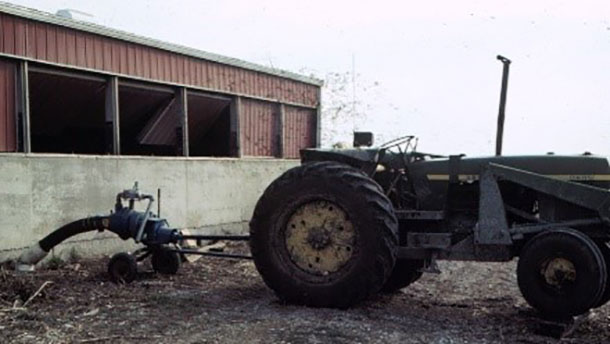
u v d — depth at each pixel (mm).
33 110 9133
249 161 12180
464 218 5961
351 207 5602
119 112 10250
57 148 10734
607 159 5645
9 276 6699
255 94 12383
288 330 4891
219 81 11438
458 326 5297
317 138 14422
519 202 5762
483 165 5613
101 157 8961
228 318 5309
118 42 9359
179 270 7641
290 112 13602
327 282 5680
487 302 6426
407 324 5277
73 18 8844
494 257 5531
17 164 7801
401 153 6223
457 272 8289
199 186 10914
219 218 11406
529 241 5156
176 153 10961
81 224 7258
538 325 5055
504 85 6301
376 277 5539
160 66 10133
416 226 6074
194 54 10727
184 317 5359
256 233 5996
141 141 10695
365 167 6219
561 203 5477
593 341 4910
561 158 5691
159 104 10586
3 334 4785
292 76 13367
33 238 7977
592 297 4883
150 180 9844
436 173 6023
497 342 4812
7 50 7750
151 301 5969
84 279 7078
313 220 5812
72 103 9383
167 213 10188
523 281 5137
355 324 5121
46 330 4910
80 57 8758
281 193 5930
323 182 5734
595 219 5293
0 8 7574
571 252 4941
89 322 5176
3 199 7629
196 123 11766
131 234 7098
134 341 4637
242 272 7688
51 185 8227
